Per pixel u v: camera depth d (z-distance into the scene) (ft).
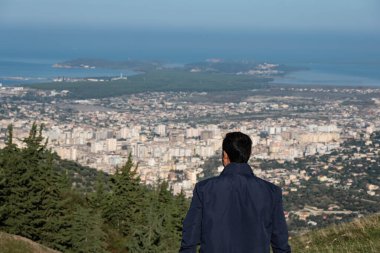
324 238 43.01
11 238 56.03
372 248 36.11
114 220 112.57
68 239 87.10
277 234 14.93
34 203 85.25
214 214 14.74
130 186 114.83
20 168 81.15
